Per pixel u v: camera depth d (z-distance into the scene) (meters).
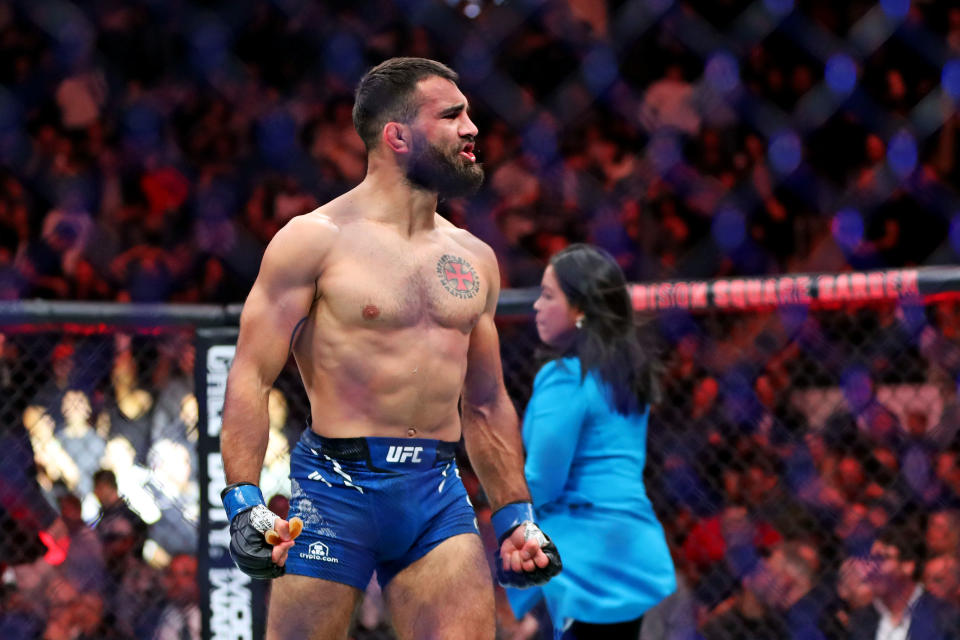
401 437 5.69
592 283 7.15
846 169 15.53
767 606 9.48
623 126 15.41
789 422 10.12
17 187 14.82
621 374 7.13
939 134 15.44
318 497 5.68
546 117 15.29
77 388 8.89
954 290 7.57
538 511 7.27
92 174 14.96
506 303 8.00
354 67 15.48
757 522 9.80
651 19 15.45
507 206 14.79
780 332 10.19
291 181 15.09
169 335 8.47
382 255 5.68
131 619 8.83
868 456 9.91
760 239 15.23
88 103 15.29
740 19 15.55
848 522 9.74
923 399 9.82
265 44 15.66
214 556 7.55
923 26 15.47
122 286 14.20
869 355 10.00
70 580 8.82
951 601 9.20
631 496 7.14
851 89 15.51
